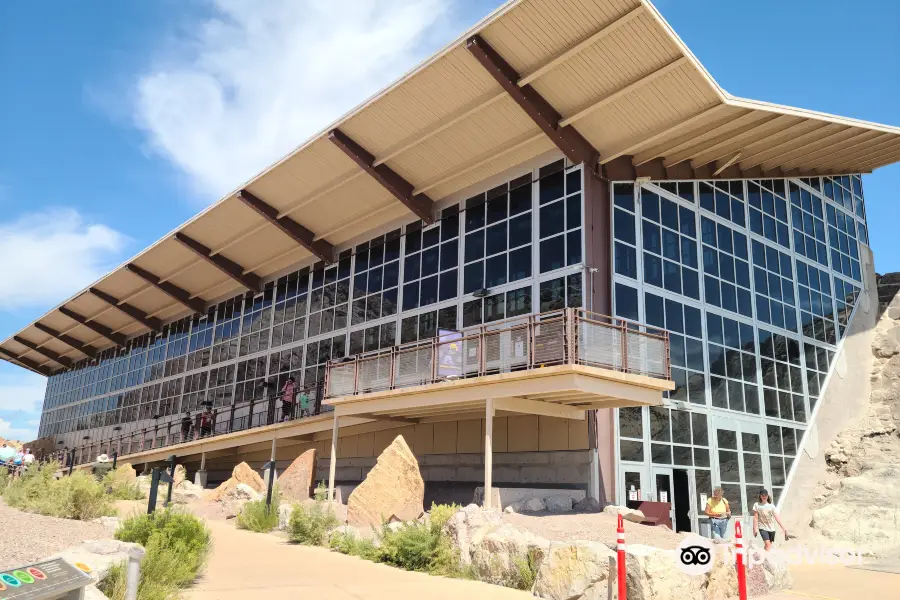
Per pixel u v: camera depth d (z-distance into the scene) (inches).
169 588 323.0
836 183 1309.1
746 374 947.3
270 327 1278.3
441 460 889.5
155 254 1364.4
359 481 1013.2
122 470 941.2
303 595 351.3
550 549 376.8
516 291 831.7
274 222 1089.4
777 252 1088.2
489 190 906.7
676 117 743.1
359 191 1003.3
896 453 1027.3
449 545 461.1
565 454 745.0
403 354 751.1
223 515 756.0
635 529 558.3
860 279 1296.8
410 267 997.8
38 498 548.1
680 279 878.4
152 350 1713.8
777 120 810.2
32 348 2172.7
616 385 622.2
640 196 852.6
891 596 443.8
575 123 775.7
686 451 821.2
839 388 1131.3
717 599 382.3
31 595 175.3
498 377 628.1
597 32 656.4
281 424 1069.1
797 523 952.9
